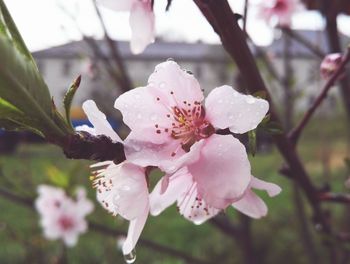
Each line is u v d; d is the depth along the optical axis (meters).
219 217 3.38
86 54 4.10
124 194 1.11
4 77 0.92
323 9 2.43
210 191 1.12
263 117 1.12
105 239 6.36
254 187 1.24
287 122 3.70
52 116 1.03
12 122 1.02
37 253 5.38
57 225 4.77
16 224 8.55
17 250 7.44
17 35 0.96
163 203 1.29
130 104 1.22
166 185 1.10
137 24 1.46
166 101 1.23
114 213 1.26
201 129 1.20
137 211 1.11
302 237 3.77
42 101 1.00
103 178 1.26
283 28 3.32
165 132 1.20
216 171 1.12
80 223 4.80
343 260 2.89
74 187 3.79
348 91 2.65
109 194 1.25
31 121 1.00
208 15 1.23
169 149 1.18
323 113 5.40
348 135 4.66
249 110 1.13
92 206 4.82
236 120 1.16
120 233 3.80
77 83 1.05
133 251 1.23
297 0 3.46
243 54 1.25
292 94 3.74
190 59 28.30
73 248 7.55
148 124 1.20
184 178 1.29
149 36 1.46
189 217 1.35
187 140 1.19
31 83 0.97
